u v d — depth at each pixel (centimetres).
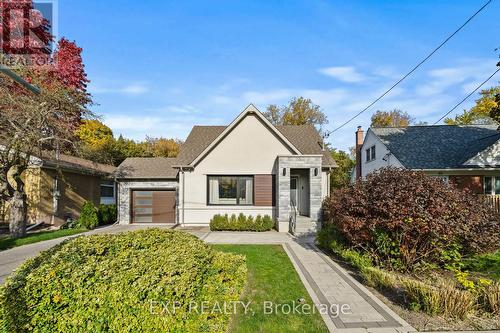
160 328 321
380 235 679
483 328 411
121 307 327
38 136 1186
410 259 660
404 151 1833
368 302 505
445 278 624
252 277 644
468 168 1505
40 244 1060
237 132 1539
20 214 1163
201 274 404
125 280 339
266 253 898
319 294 543
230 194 1541
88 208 1466
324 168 1557
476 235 630
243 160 1528
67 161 1756
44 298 328
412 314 457
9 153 1208
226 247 997
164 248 453
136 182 1698
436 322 429
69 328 326
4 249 973
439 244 653
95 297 330
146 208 1703
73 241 433
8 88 1204
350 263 743
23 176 1442
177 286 338
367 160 2439
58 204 1569
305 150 1659
